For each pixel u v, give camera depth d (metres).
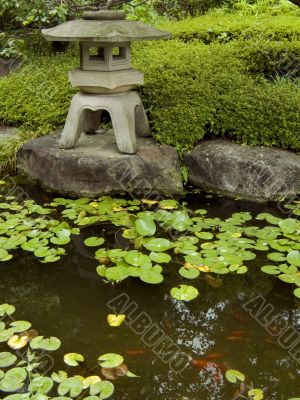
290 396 1.72
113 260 2.45
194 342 2.00
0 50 5.44
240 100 3.60
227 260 2.44
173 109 3.60
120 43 3.06
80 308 2.21
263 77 4.41
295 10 6.88
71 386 1.69
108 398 1.69
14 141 3.76
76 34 2.84
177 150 3.47
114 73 3.06
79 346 1.95
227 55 4.61
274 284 2.41
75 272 2.50
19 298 2.28
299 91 3.80
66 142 3.36
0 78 4.74
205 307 2.23
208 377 1.81
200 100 3.66
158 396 1.71
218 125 3.57
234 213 3.02
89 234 2.83
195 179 3.45
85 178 3.21
